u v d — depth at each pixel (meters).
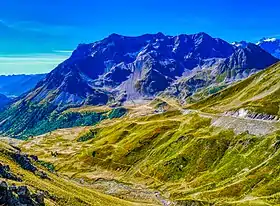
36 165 157.25
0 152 129.50
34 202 78.12
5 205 68.31
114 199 161.75
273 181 194.25
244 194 194.88
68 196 107.69
